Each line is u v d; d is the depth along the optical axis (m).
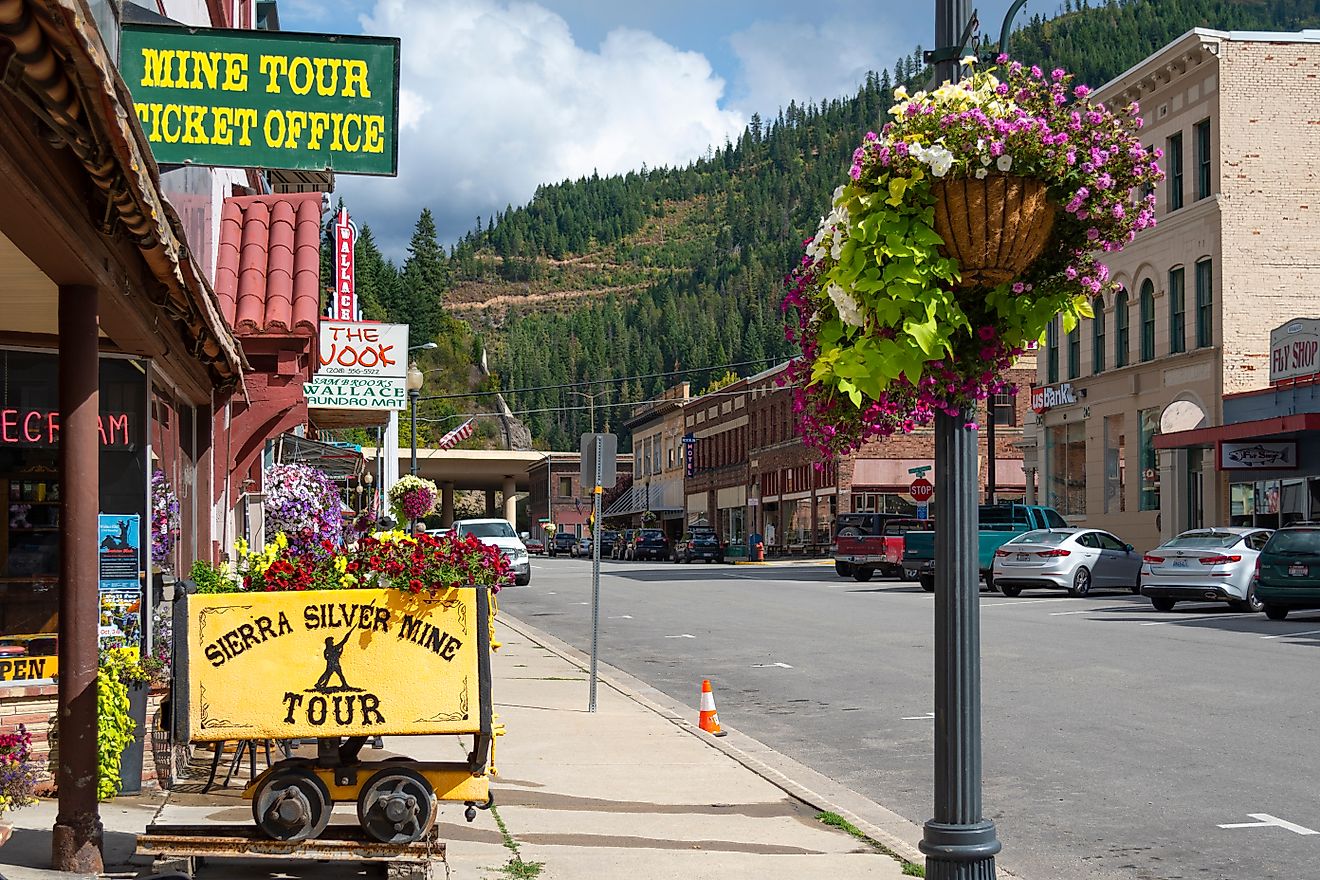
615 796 9.32
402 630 6.98
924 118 4.87
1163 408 38.09
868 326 4.96
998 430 58.59
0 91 4.81
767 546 70.31
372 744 10.57
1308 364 31.45
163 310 8.79
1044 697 13.61
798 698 14.53
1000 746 11.11
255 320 14.30
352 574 7.02
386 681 6.94
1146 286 39.44
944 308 4.93
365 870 7.11
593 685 13.47
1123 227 5.14
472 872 7.20
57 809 8.15
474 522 39.41
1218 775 9.84
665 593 33.22
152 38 9.62
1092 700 13.35
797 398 5.42
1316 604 21.78
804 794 9.42
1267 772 9.88
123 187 5.78
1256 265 35.44
